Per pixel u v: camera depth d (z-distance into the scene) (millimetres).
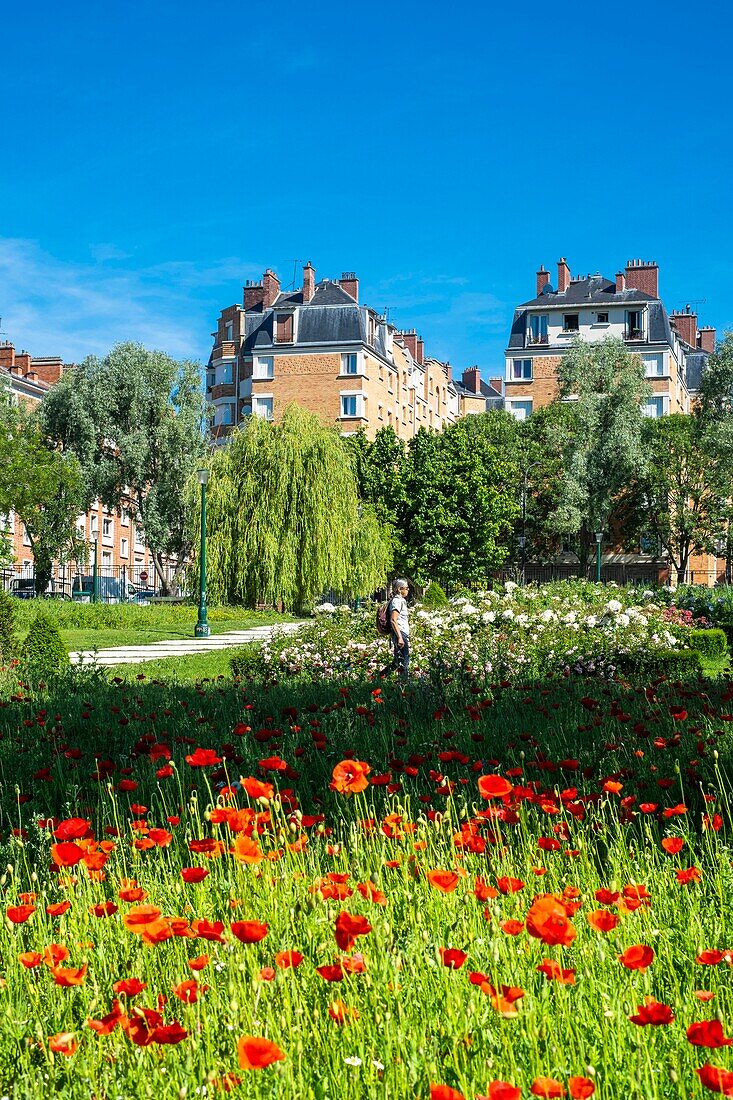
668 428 62844
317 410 70250
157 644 29188
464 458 56406
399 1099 2326
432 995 2807
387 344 75625
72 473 48469
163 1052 2586
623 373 61062
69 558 53375
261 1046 1976
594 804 5145
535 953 3004
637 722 7684
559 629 17469
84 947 3277
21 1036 2797
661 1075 2420
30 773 7043
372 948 3080
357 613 20578
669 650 16625
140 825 4297
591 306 75438
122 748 8172
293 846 3875
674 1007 2781
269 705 10359
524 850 4125
